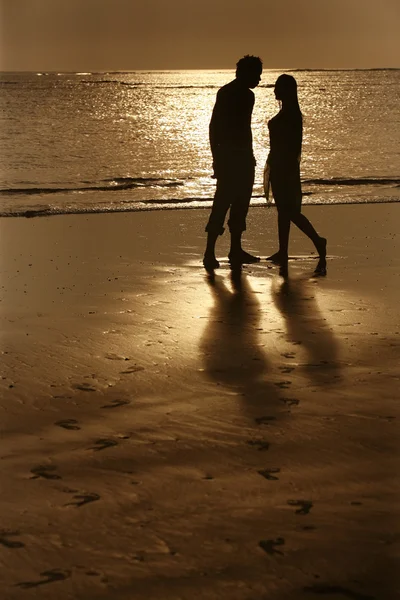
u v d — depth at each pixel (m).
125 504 3.69
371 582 3.04
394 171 23.09
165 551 3.26
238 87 9.88
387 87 120.31
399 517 3.55
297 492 3.81
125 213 14.69
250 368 5.91
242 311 7.70
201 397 5.25
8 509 3.65
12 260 10.16
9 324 7.13
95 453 4.31
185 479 3.97
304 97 87.12
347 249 11.01
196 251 10.97
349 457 4.24
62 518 3.56
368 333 6.91
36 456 4.27
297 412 4.96
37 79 192.25
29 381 5.56
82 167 24.47
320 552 3.24
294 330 7.01
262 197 17.17
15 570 3.13
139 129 41.88
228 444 4.43
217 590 2.99
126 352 6.30
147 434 4.59
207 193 18.50
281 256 10.01
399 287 8.75
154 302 8.03
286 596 2.95
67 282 8.91
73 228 12.88
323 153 28.61
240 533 3.40
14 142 33.38
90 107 66.69
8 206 15.85
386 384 5.53
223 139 9.87
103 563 3.18
